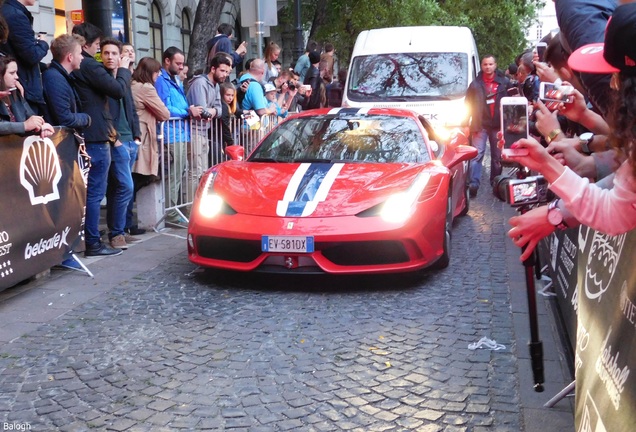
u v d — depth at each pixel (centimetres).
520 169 254
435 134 773
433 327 491
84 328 495
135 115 767
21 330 491
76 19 1116
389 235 560
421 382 399
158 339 471
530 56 857
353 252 567
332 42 2064
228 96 962
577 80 306
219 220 585
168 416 361
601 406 226
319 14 2002
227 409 368
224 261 590
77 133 642
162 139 825
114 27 945
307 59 1513
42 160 586
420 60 1184
